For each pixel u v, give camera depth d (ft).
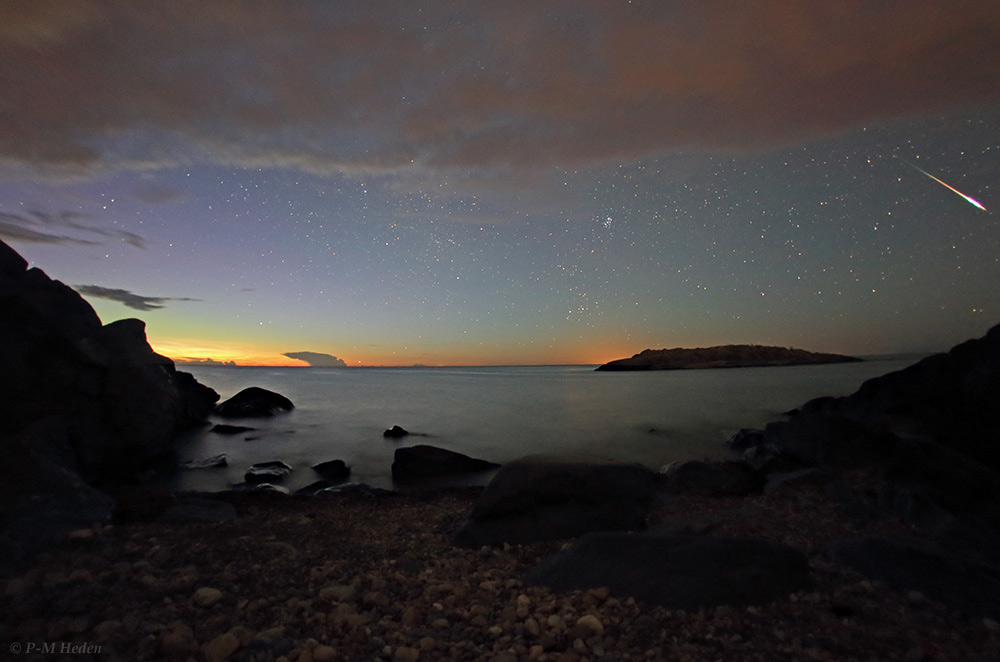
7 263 32.89
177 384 53.42
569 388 123.54
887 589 10.64
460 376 240.53
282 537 17.35
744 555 11.62
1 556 13.35
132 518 19.27
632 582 11.17
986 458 24.38
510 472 18.79
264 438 48.73
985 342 27.14
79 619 9.78
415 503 23.91
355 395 106.93
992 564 11.60
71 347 31.07
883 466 23.91
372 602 11.00
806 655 8.21
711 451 39.83
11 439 20.93
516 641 9.19
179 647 8.72
